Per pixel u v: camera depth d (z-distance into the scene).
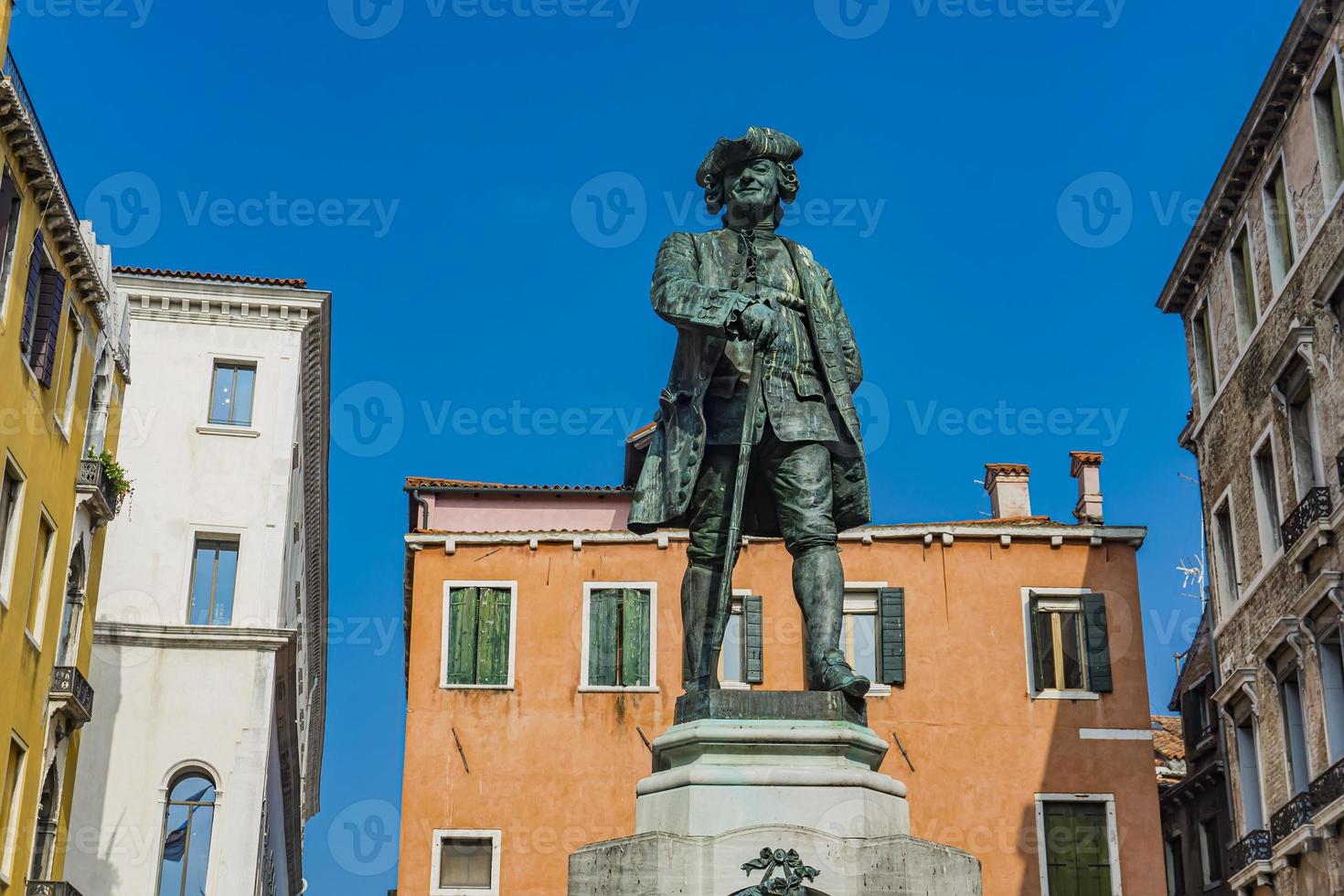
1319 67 25.72
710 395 7.26
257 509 34.22
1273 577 27.44
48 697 25.75
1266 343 27.89
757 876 6.09
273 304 35.38
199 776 32.12
